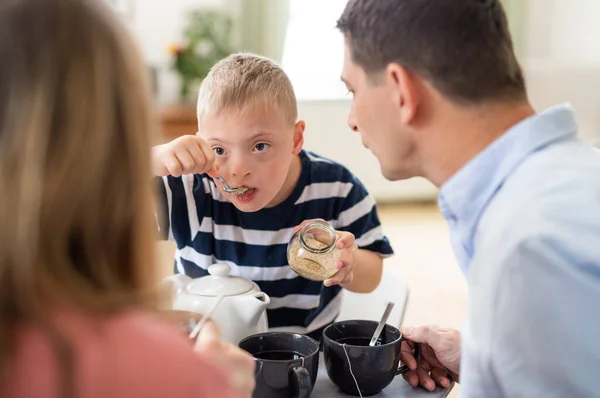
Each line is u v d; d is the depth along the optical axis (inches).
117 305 22.2
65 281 21.1
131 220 22.9
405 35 33.9
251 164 48.1
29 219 20.3
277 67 50.4
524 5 198.8
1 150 20.6
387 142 36.5
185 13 179.2
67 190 21.0
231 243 52.9
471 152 34.7
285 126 48.9
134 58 22.9
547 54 201.8
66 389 20.5
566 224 29.5
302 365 37.3
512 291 29.3
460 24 33.3
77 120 21.1
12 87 20.7
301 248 46.0
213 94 47.8
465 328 33.9
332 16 194.4
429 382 41.7
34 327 21.0
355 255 52.3
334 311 55.0
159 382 21.4
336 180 54.9
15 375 20.5
